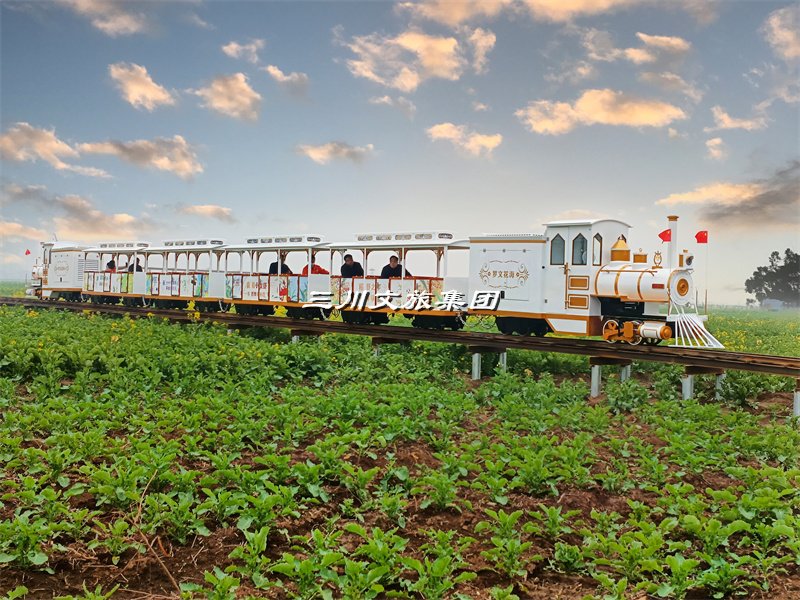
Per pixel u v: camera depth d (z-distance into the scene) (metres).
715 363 14.38
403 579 6.30
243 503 7.29
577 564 6.76
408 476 8.62
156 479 8.03
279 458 8.26
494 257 20.03
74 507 7.49
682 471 9.39
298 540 7.00
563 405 13.77
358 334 20.34
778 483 8.46
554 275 18.83
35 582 6.09
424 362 17.55
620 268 17.72
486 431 11.55
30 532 6.20
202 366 15.25
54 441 8.99
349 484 8.30
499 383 15.30
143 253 34.41
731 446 10.43
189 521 7.07
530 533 7.47
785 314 40.25
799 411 13.51
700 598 6.41
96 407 11.24
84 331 19.28
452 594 6.19
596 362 15.51
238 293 28.67
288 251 27.08
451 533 6.83
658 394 15.31
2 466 8.54
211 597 5.55
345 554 6.70
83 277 38.59
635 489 8.99
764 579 6.60
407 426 10.55
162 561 6.57
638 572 6.61
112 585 6.18
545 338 17.27
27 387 13.32
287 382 15.27
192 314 24.75
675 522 7.20
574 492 8.68
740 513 7.59
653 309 17.53
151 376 13.54
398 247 22.50
